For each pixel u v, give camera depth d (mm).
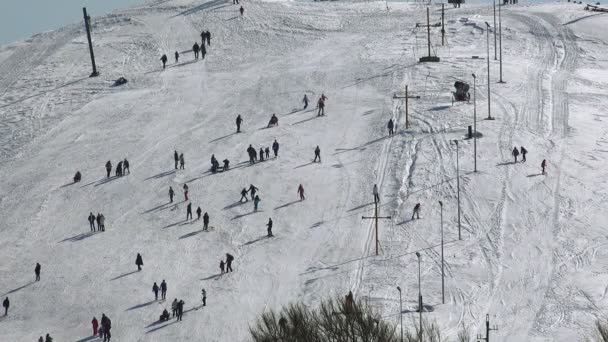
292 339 131625
